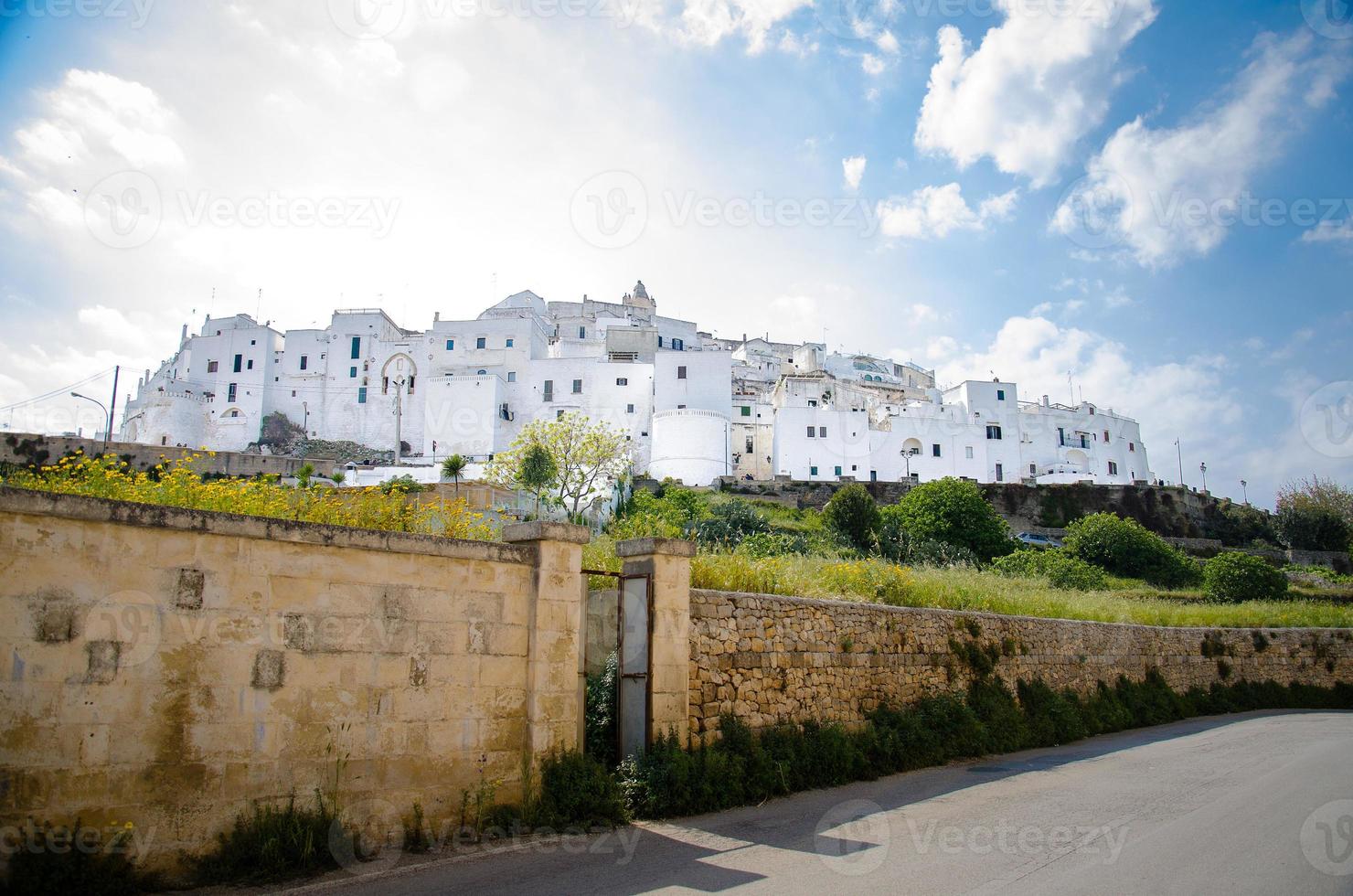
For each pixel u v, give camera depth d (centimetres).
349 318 8106
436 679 826
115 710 634
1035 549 4941
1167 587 4566
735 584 1387
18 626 599
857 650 1392
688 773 992
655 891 682
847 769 1210
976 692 1599
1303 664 2684
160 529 669
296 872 693
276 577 729
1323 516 7194
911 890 691
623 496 5100
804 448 7475
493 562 891
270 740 708
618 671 1058
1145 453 9194
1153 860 778
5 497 599
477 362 7775
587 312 9712
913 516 5022
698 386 7388
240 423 7744
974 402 8112
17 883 577
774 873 740
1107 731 1877
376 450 7688
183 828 656
